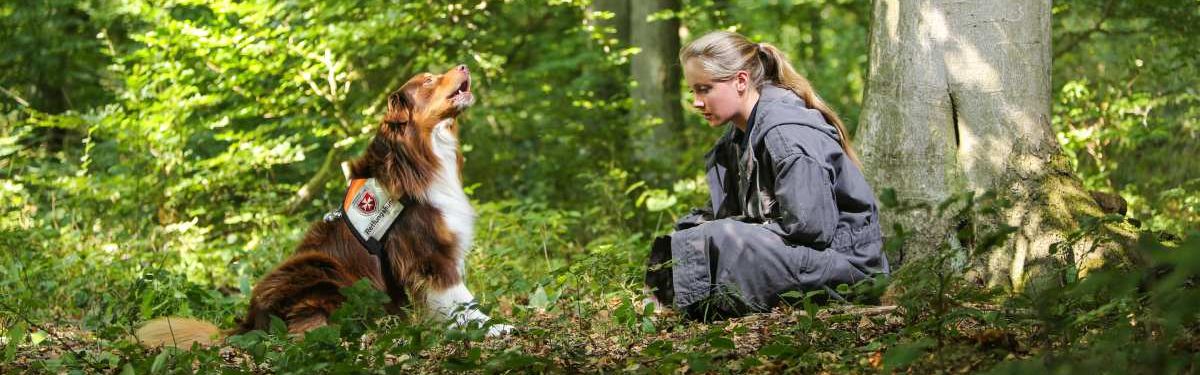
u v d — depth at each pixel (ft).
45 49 48.01
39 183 37.01
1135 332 12.80
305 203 41.16
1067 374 10.44
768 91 18.43
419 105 19.67
